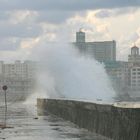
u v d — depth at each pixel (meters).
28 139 30.44
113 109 27.23
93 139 29.47
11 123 42.97
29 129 37.09
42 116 53.41
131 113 23.53
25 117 51.56
